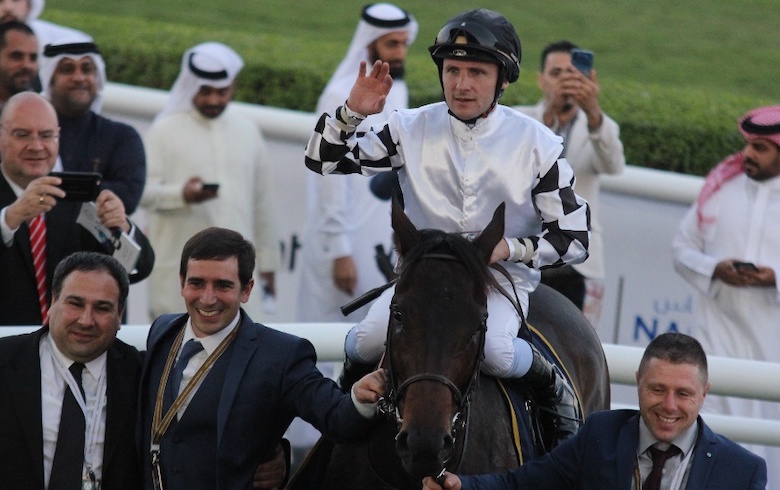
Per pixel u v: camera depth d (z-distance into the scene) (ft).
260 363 35.68
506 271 36.58
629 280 67.21
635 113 87.97
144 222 67.67
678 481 33.19
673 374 32.71
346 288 63.98
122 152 53.78
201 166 64.28
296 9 139.44
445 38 36.17
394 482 35.29
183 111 64.75
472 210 37.04
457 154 37.11
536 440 38.27
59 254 46.80
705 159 87.15
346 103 36.63
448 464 34.06
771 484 60.90
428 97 86.84
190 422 35.12
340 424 34.68
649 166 86.84
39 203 44.55
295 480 38.99
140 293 67.36
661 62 132.57
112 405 36.32
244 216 65.36
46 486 35.53
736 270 61.62
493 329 36.42
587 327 45.91
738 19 148.05
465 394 33.22
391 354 33.19
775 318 61.82
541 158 37.01
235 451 35.19
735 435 51.03
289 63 94.53
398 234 34.24
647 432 33.68
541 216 37.45
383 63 36.06
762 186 62.39
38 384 35.96
